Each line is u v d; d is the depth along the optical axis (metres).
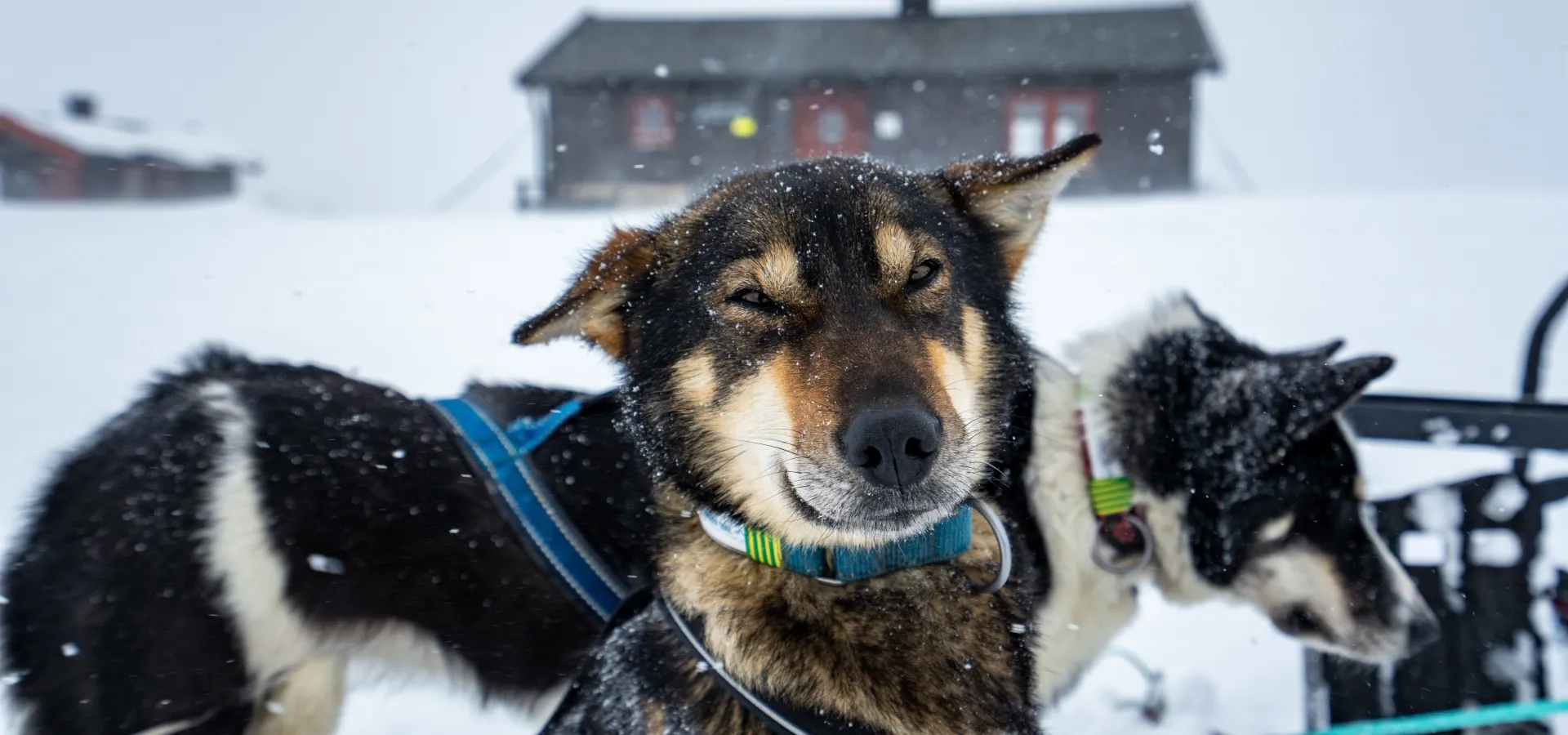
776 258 2.14
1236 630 4.40
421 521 3.05
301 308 9.57
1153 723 3.80
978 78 31.45
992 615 2.25
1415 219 14.76
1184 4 32.47
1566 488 3.11
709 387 2.18
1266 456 3.13
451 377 6.99
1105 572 3.36
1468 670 3.14
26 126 43.88
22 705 2.98
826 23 33.47
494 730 3.83
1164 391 3.29
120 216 22.48
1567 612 3.18
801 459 1.98
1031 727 2.23
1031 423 3.22
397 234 16.12
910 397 1.96
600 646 2.46
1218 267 10.70
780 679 2.07
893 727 2.07
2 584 3.03
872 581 2.18
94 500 2.99
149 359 7.77
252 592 2.99
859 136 31.84
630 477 2.89
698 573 2.21
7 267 12.65
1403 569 3.24
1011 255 2.60
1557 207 16.16
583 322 2.37
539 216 22.56
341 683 3.37
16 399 6.79
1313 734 2.98
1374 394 3.41
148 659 2.90
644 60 31.83
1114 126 30.98
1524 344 7.46
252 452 3.06
